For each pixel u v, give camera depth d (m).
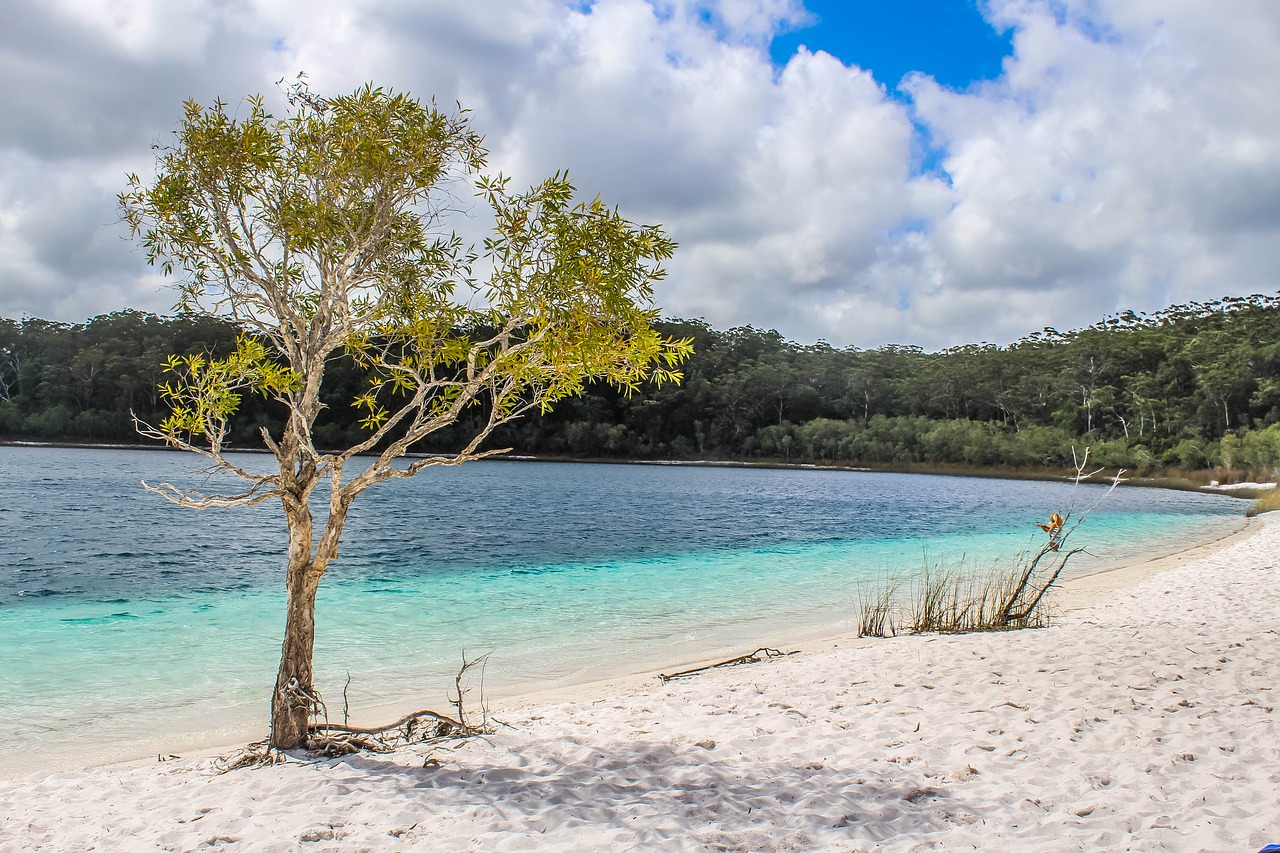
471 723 7.05
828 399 106.44
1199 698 6.70
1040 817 4.36
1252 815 4.22
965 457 89.56
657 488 54.41
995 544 25.06
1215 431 78.31
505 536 25.69
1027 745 5.66
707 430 104.88
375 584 16.53
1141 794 4.62
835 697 7.41
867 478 75.44
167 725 7.62
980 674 8.02
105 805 5.07
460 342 6.14
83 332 96.75
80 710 8.05
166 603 14.16
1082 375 92.75
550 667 9.98
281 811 4.75
